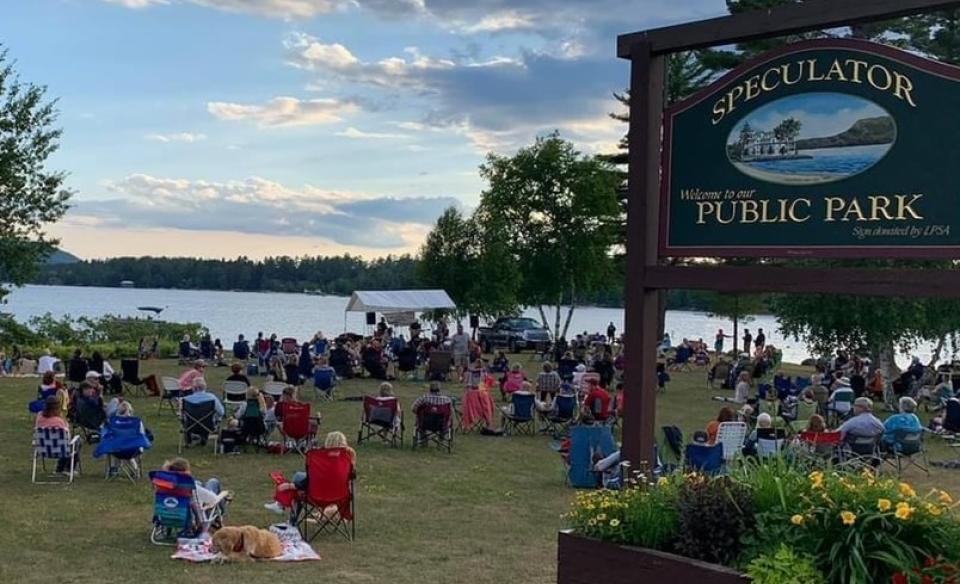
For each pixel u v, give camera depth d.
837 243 5.82
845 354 26.05
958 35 26.52
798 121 5.98
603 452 12.59
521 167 43.91
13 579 7.68
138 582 7.70
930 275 5.49
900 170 5.59
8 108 31.31
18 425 16.70
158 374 27.22
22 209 31.94
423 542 9.33
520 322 41.06
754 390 25.91
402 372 28.28
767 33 6.16
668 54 6.73
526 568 8.38
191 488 9.07
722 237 6.30
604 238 44.12
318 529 9.71
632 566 5.41
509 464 14.34
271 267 136.75
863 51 5.72
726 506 5.21
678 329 76.81
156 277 137.38
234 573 8.04
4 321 34.38
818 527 4.85
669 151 6.57
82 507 10.49
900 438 13.77
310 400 21.73
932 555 4.59
